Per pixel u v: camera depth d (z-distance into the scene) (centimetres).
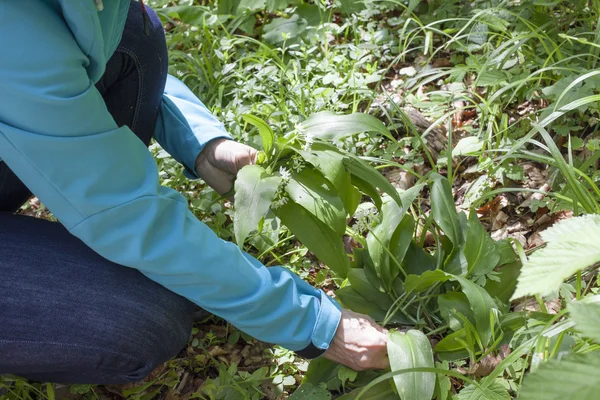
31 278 146
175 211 143
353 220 220
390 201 192
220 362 189
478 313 164
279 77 265
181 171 230
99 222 135
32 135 124
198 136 191
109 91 171
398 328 187
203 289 147
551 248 105
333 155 179
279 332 155
